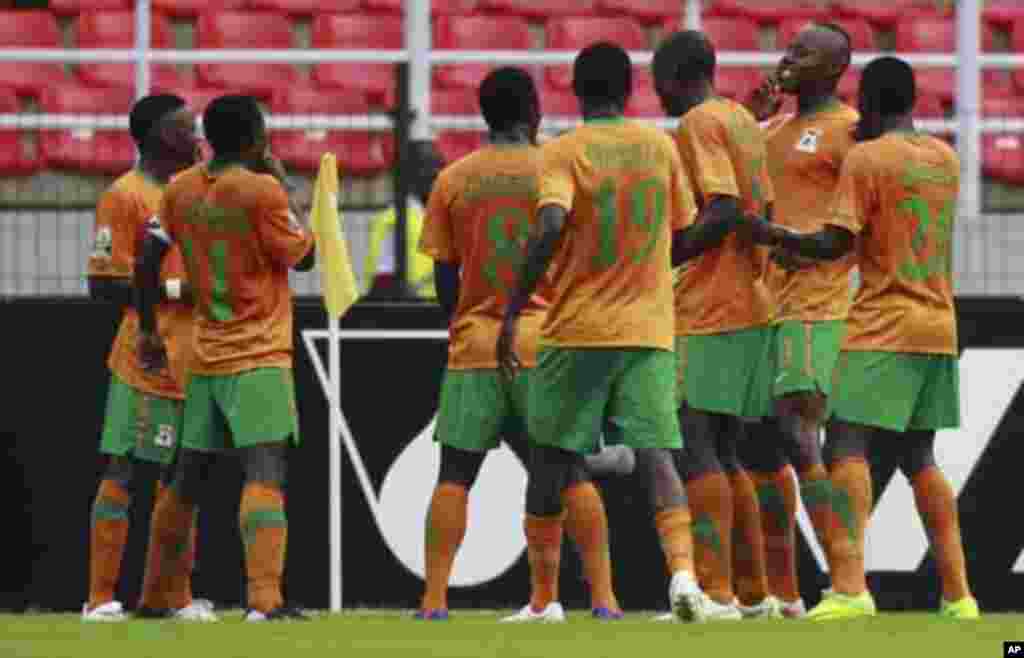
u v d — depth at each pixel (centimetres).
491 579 4438
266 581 3594
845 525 3562
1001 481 4444
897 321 3525
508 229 3647
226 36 6159
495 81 3666
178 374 3934
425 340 4459
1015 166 5653
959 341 4453
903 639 2931
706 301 3631
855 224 3494
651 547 4403
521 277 3328
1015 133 5544
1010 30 6406
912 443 3659
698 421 3641
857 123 3788
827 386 3775
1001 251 4647
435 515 3716
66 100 5884
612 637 3002
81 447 4450
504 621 3600
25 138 5684
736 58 5128
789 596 3944
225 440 3662
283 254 3556
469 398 3691
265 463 3597
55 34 6200
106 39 6162
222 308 3588
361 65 6150
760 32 6325
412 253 4675
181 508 3706
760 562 3838
